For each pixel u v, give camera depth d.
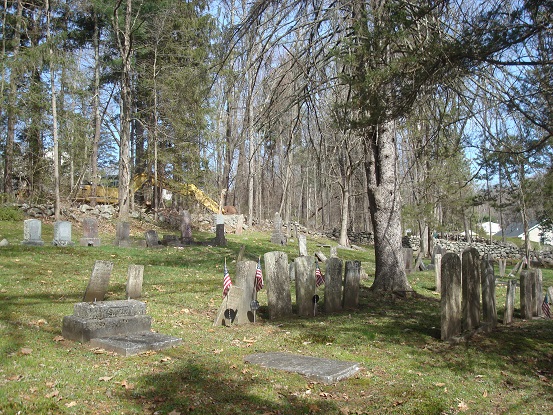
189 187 33.50
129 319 7.52
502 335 8.95
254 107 11.31
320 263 19.66
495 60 7.13
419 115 9.82
